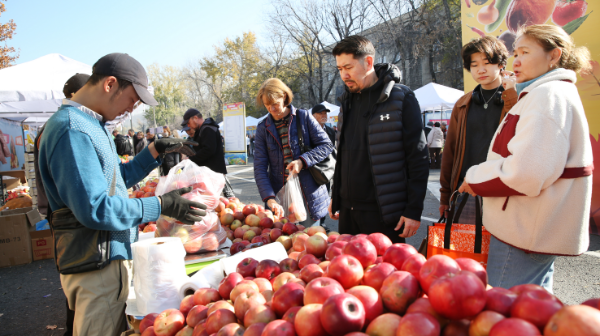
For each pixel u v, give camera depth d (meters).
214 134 5.64
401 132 2.48
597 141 4.82
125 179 2.43
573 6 4.70
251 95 45.19
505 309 1.05
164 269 1.84
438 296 1.04
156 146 2.56
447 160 3.14
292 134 3.56
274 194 3.61
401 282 1.21
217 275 2.03
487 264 1.91
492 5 5.30
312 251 1.97
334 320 1.08
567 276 3.75
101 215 1.65
